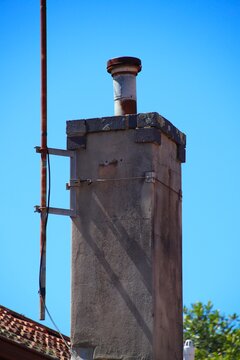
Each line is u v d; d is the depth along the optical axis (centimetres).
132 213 2620
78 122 2700
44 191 2705
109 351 2577
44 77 2833
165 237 2672
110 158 2664
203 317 5859
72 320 2620
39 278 2662
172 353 2650
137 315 2572
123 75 2781
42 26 2878
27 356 2692
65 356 2995
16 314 3362
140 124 2658
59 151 2725
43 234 2678
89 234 2644
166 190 2705
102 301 2603
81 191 2672
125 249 2608
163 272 2644
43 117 2784
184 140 2842
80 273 2633
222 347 5731
